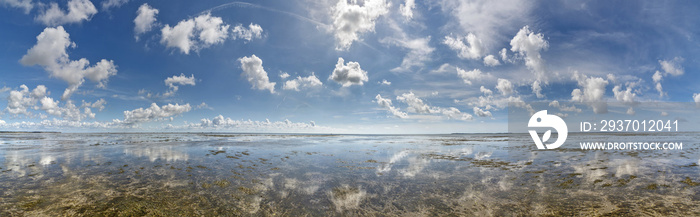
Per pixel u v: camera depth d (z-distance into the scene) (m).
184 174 9.91
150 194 7.09
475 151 19.30
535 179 9.00
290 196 7.09
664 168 10.66
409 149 21.42
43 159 13.73
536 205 6.20
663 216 5.35
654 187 7.57
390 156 16.28
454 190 7.70
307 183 8.65
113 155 15.72
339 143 29.91
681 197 6.58
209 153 17.28
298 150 20.16
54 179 8.81
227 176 9.59
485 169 11.23
